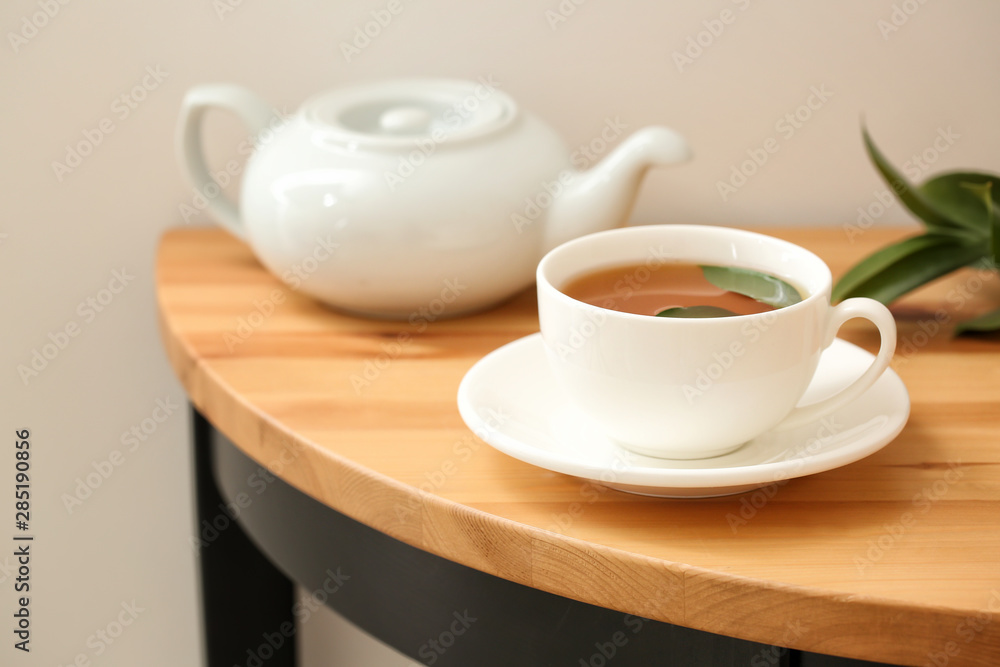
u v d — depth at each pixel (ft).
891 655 3.41
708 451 3.58
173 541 4.81
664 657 3.53
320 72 4.42
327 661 4.93
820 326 3.54
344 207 3.93
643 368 3.50
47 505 4.71
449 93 4.17
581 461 3.48
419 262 3.95
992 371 3.87
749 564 3.45
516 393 3.71
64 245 4.51
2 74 4.38
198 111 4.16
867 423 3.59
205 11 4.37
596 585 3.50
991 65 4.43
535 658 3.61
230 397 3.83
